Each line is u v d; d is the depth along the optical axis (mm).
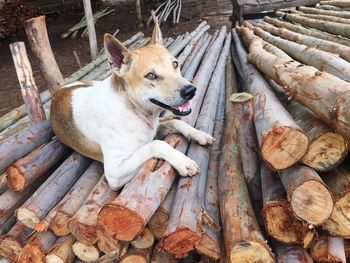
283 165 513
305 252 537
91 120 702
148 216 521
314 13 1956
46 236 620
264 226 571
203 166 677
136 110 683
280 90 814
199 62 1536
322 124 531
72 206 634
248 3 2244
